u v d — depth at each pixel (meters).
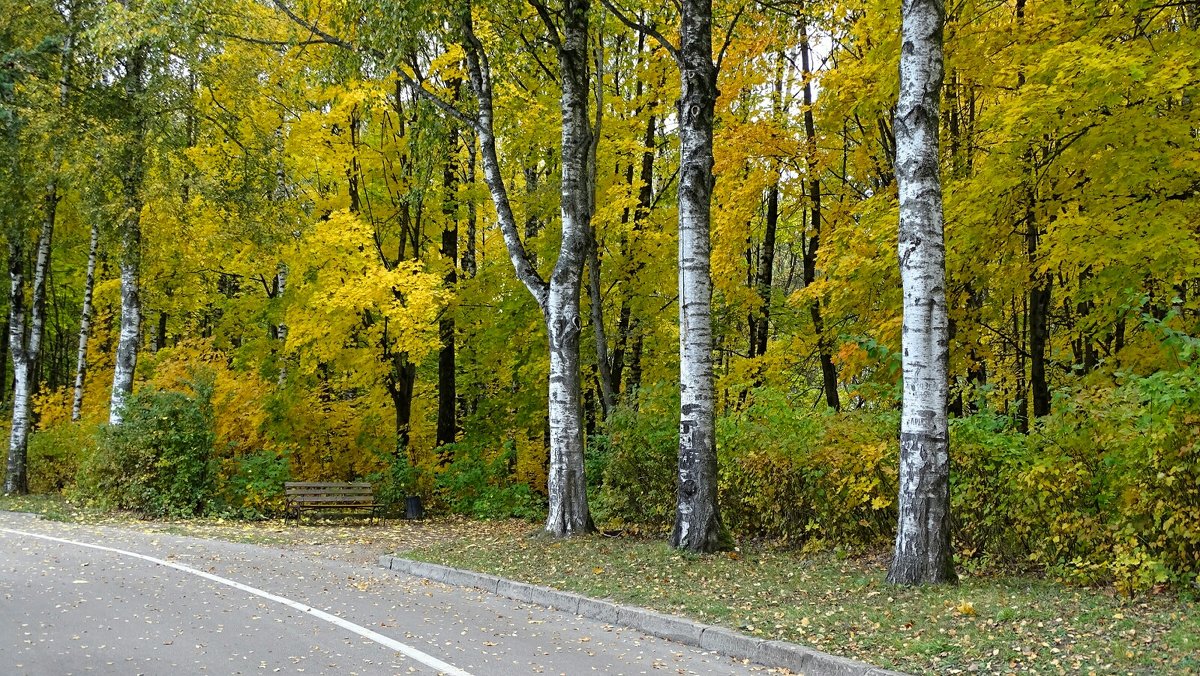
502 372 19.72
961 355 12.47
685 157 10.10
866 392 11.48
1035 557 7.78
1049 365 14.92
